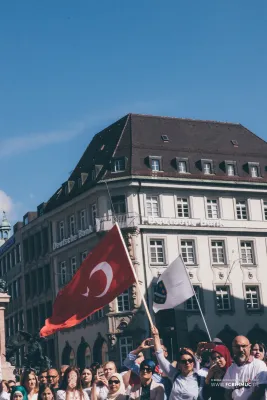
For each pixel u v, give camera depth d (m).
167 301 16.88
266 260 69.44
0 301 38.25
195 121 75.19
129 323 63.16
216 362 11.74
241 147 73.25
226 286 67.19
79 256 69.88
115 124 75.25
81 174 70.62
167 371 12.11
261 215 70.00
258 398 10.82
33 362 42.66
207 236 67.38
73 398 14.32
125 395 14.01
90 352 67.38
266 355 13.91
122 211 65.75
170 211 66.38
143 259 64.44
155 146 69.62
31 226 79.75
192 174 68.19
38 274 78.06
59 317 15.77
